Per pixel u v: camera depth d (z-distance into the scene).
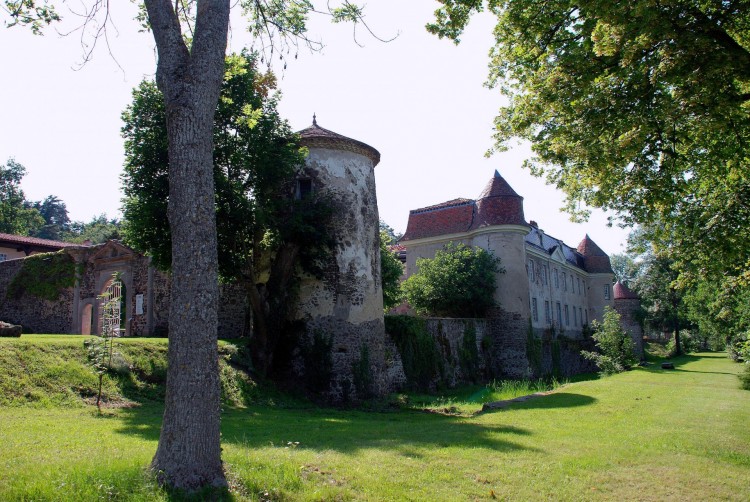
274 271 18.08
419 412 16.34
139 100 15.07
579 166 11.41
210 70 6.49
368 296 19.09
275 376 17.42
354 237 19.09
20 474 5.66
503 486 6.68
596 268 52.25
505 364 31.19
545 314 39.00
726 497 6.59
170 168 6.31
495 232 32.78
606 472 7.55
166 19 6.54
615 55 9.66
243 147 16.28
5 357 11.34
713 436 10.39
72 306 25.94
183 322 5.92
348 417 14.27
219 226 15.31
